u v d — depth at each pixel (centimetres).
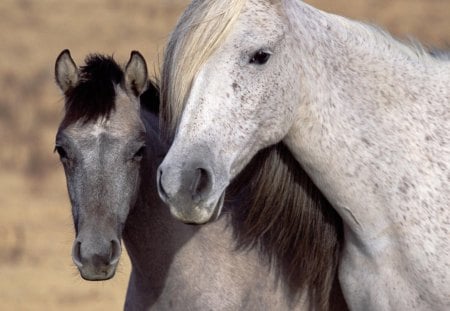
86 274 973
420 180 950
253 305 1046
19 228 2720
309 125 950
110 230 991
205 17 905
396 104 962
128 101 1046
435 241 943
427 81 977
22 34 5109
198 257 1049
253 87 904
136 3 5419
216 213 898
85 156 1009
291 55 927
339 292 1030
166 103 941
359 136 953
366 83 962
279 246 1034
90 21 5269
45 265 2417
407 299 957
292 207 1012
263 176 1005
